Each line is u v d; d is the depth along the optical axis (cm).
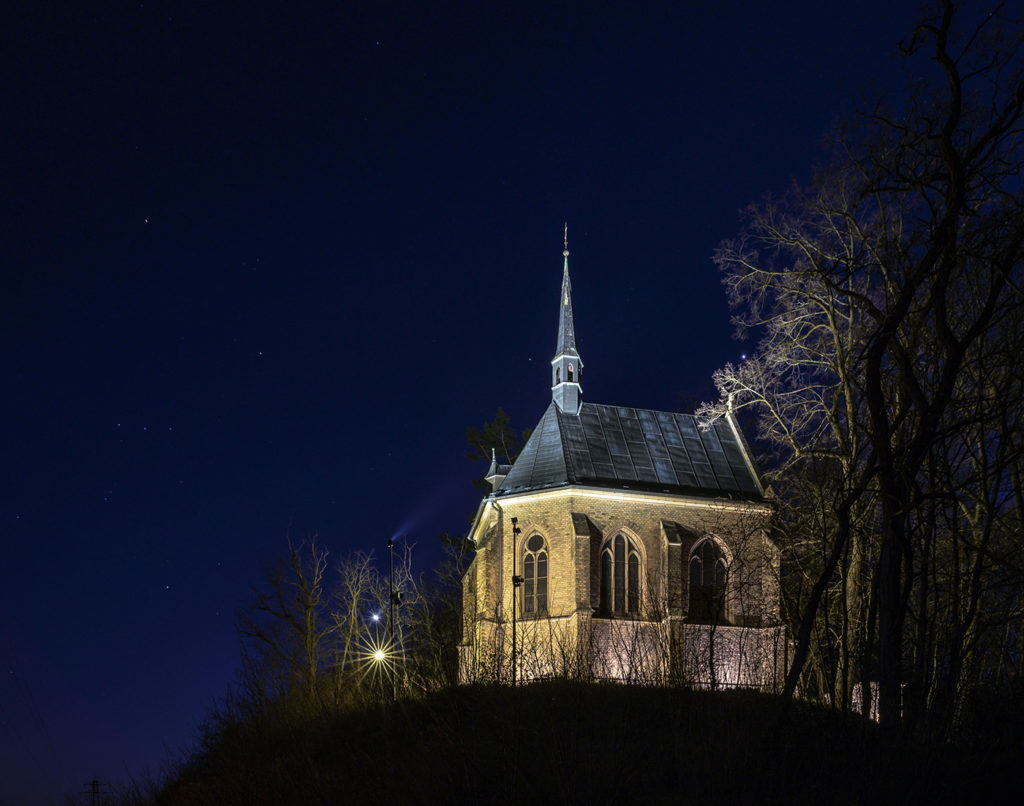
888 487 1750
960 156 1811
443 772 1864
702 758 1700
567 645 2419
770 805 1564
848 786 1562
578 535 4469
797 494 3347
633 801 1641
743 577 4122
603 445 4888
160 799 2753
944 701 1706
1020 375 1861
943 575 1920
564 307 5181
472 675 2273
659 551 4612
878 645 1825
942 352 1995
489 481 5106
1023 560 2023
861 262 2545
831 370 3500
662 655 2183
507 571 4641
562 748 1769
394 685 2850
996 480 1864
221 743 3105
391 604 3672
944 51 1742
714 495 4794
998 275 1770
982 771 1562
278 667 4156
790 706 1777
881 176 2173
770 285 3606
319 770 2277
